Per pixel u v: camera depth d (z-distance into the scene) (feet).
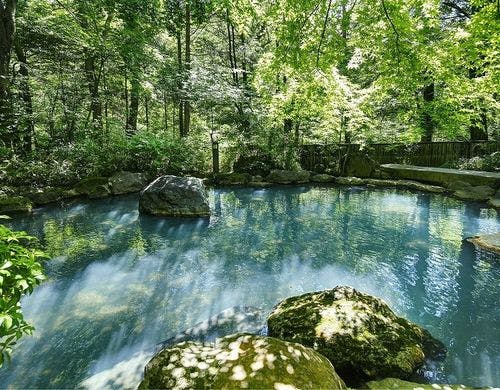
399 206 32.42
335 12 19.25
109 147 39.04
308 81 22.63
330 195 37.88
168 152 42.70
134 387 9.92
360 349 9.98
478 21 24.25
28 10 37.93
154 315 13.92
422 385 9.24
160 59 48.57
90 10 38.47
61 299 15.16
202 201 29.27
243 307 14.55
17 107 32.63
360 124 44.34
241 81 53.62
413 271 18.57
